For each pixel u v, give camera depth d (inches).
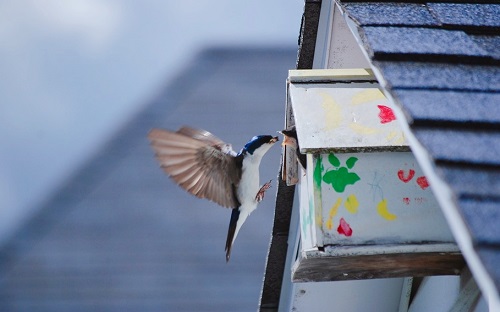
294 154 303.9
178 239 748.6
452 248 246.1
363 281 315.6
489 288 153.4
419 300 299.4
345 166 256.2
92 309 691.4
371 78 274.1
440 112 195.6
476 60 219.8
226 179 340.8
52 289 717.3
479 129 191.3
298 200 320.2
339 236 249.4
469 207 166.7
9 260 743.1
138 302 698.2
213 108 877.2
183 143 330.6
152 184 805.9
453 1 253.9
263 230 756.0
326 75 276.8
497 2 253.1
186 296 701.9
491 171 176.6
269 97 885.8
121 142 858.1
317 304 322.3
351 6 252.1
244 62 955.3
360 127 259.4
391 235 248.8
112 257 737.0
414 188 253.1
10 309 692.1
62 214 785.6
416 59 220.4
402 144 254.2
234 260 727.7
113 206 783.1
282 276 339.3
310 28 313.3
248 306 692.1
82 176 825.5
